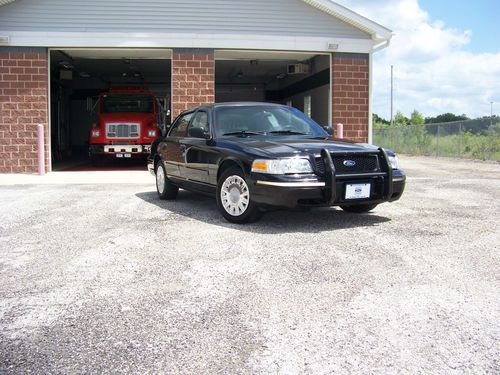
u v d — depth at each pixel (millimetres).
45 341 3061
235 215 6449
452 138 23812
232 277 4223
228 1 14352
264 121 7465
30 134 13969
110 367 2725
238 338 3053
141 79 27312
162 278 4250
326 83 15953
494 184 10883
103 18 14039
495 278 4105
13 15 13844
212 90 14391
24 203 8438
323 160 5922
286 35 14547
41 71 13945
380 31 14609
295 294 3785
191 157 7562
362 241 5402
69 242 5594
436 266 4449
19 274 4426
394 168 6500
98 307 3609
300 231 5961
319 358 2779
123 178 12750
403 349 2869
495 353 2807
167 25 14203
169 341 3033
